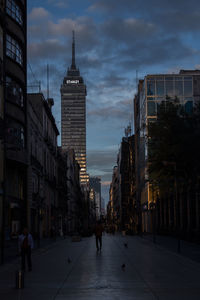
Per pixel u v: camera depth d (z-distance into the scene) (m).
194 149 28.08
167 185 35.00
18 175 46.75
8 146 40.09
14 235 43.38
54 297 11.59
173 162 30.47
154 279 15.11
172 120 30.84
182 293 12.10
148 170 34.06
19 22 45.31
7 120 41.44
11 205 42.03
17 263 22.91
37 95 63.97
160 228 66.44
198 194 37.59
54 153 78.56
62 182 95.19
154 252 29.75
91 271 17.70
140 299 11.12
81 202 141.00
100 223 31.30
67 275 16.48
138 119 91.25
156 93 72.25
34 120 55.56
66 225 101.12
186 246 36.69
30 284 14.19
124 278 15.38
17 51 44.97
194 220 44.22
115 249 33.34
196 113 31.38
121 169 138.88
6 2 42.72
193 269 18.52
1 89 38.53
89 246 38.69
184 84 72.31
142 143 82.31
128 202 118.06
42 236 63.81
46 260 24.12
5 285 14.30
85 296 11.66
